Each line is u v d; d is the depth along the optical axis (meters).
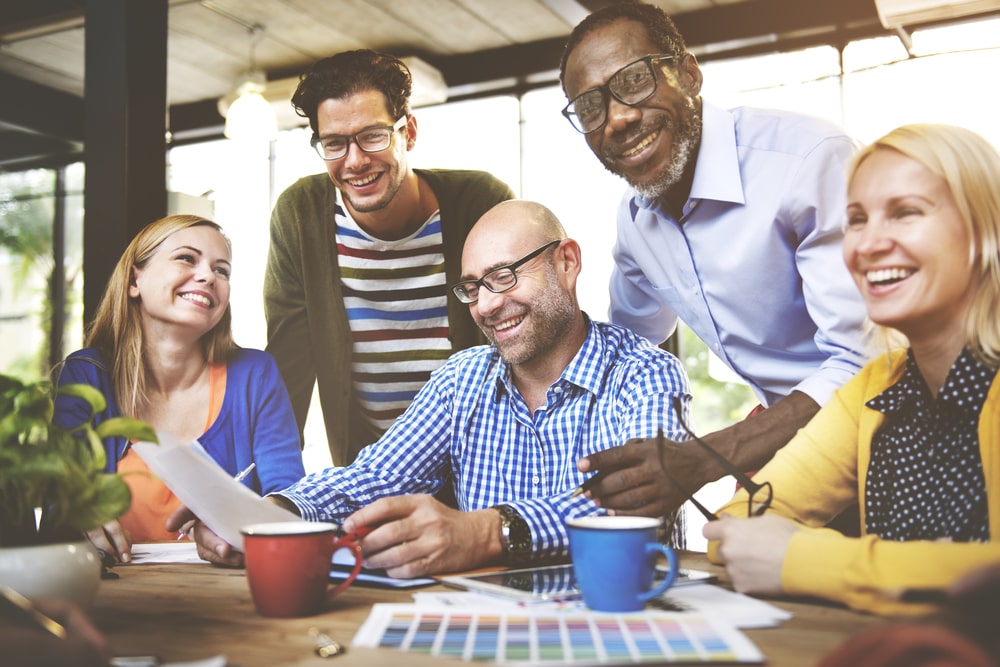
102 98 2.47
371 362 2.40
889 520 1.06
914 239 1.00
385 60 2.12
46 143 7.49
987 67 4.24
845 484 1.18
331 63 2.09
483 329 1.56
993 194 0.98
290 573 0.88
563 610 0.87
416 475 1.56
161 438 1.06
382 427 2.46
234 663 0.71
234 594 1.02
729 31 4.73
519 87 5.68
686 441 1.34
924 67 4.38
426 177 2.34
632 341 1.58
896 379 1.13
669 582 0.85
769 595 0.93
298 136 6.33
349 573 1.11
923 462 1.04
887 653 0.49
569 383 1.51
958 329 1.02
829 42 4.63
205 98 6.55
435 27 5.30
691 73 1.78
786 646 0.74
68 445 0.84
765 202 1.74
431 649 0.73
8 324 8.45
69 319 7.98
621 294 2.19
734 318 1.88
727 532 0.97
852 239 1.06
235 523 1.16
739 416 8.90
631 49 1.66
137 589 1.06
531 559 1.18
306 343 2.47
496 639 0.76
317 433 5.56
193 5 5.02
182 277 1.77
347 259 2.34
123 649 0.77
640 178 1.74
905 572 0.82
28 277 8.34
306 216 2.38
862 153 1.05
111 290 1.81
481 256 1.52
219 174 6.65
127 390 1.77
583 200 5.46
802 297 1.81
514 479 1.54
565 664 0.68
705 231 1.83
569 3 4.18
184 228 1.82
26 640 0.58
